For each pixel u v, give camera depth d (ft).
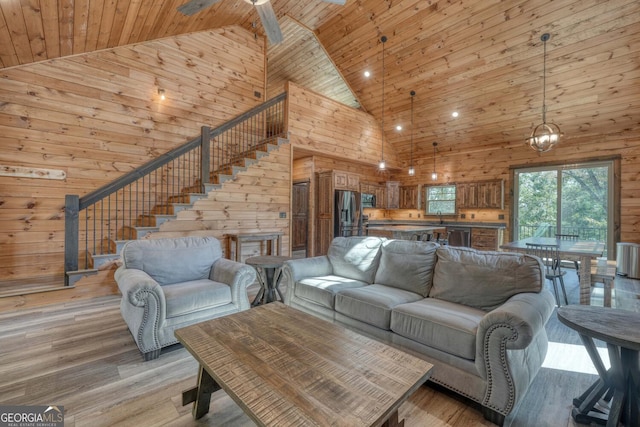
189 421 5.37
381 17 16.67
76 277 11.69
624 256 16.52
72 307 11.00
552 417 5.54
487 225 22.59
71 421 5.28
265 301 11.05
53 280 12.44
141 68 15.67
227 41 18.79
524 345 4.99
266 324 5.95
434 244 9.00
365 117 23.57
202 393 5.37
